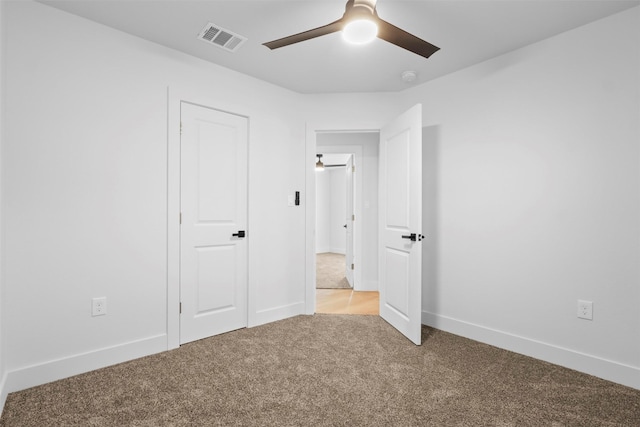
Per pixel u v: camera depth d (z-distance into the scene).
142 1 1.85
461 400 1.74
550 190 2.24
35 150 1.86
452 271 2.80
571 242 2.14
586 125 2.08
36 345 1.86
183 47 2.39
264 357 2.26
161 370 2.05
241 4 1.88
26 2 1.83
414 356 2.29
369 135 4.41
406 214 2.72
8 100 1.77
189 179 2.53
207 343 2.51
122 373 2.01
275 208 3.08
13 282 1.79
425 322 2.99
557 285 2.20
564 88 2.17
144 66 2.28
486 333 2.55
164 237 2.37
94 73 2.06
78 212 2.00
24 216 1.82
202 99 2.56
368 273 4.40
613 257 1.98
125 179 2.19
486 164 2.58
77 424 1.51
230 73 2.74
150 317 2.30
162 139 2.36
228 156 2.77
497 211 2.51
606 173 2.01
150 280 2.30
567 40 2.16
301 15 1.99
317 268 6.11
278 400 1.73
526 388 1.87
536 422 1.55
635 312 1.90
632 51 1.91
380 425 1.52
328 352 2.35
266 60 2.58
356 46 2.37
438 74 2.83
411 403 1.71
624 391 1.84
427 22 2.05
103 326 2.10
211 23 2.08
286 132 3.16
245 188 2.89
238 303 2.84
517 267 2.40
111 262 2.13
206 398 1.74
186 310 2.51
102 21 2.06
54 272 1.92
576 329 2.12
